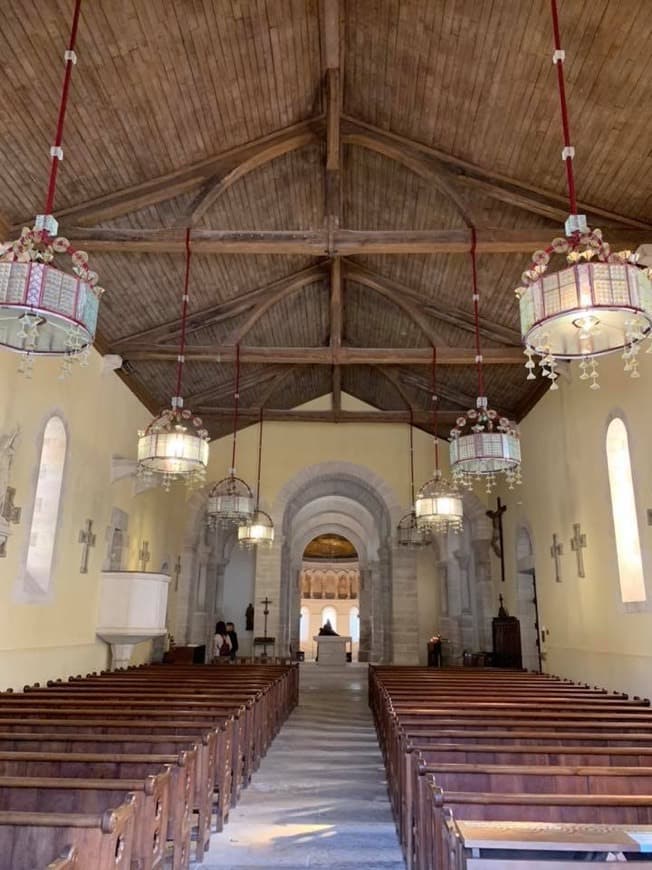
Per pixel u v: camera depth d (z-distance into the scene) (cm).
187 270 944
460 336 1364
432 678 1138
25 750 502
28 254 560
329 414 1800
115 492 1284
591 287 550
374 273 1301
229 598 2400
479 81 787
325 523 2794
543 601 1388
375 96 892
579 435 1195
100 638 1198
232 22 742
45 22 646
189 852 485
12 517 876
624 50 669
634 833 290
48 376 984
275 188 1039
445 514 1322
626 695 934
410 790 476
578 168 827
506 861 270
